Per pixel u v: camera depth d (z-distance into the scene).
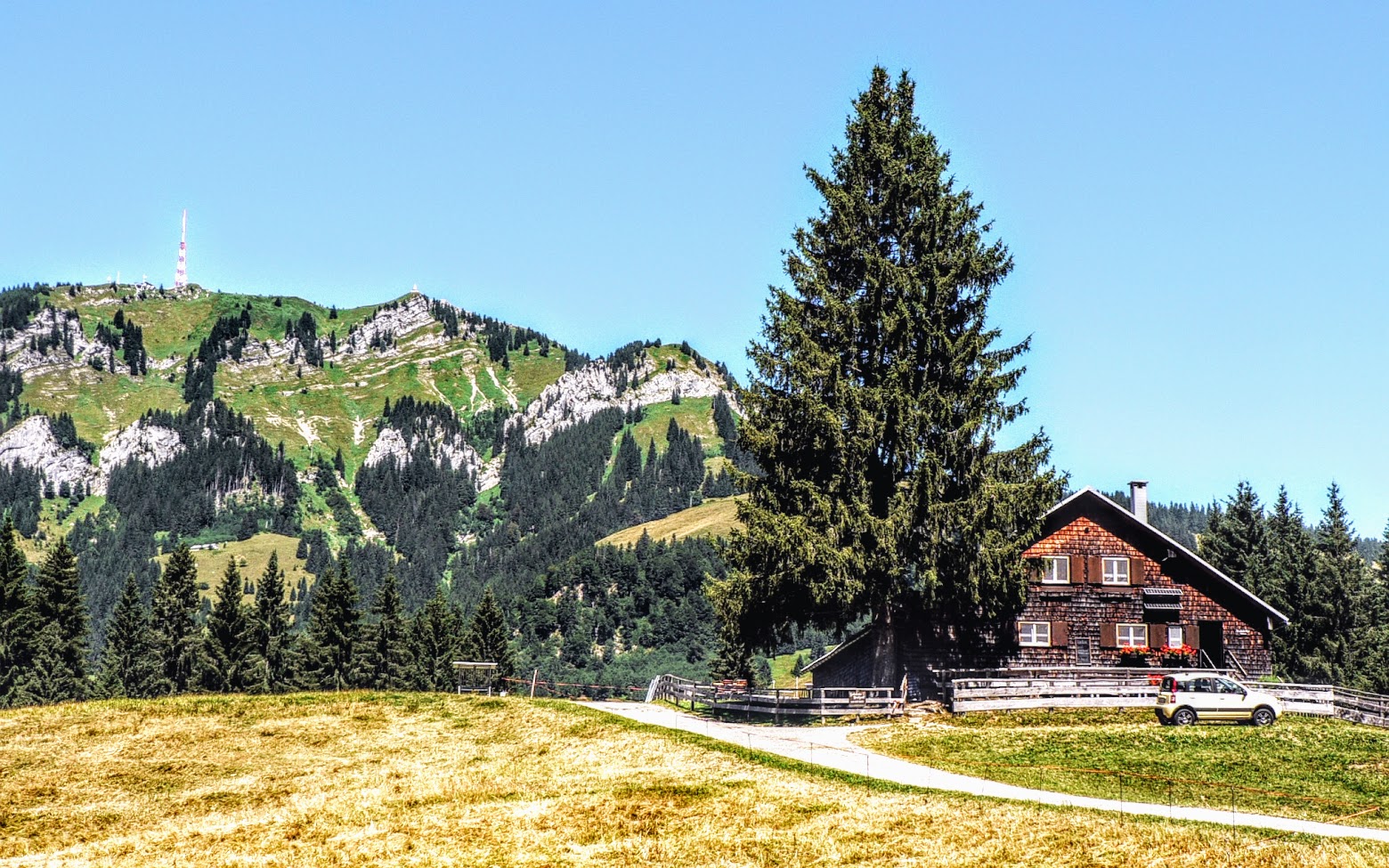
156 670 99.06
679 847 28.27
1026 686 51.22
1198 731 43.88
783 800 31.62
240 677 98.19
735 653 102.81
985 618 54.53
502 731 42.34
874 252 53.25
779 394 52.44
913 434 50.44
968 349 51.59
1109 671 54.78
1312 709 48.38
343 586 101.31
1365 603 88.38
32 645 90.44
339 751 40.28
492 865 27.30
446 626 103.56
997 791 32.91
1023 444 51.66
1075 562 58.75
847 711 49.00
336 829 30.52
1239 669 58.12
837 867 26.52
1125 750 40.75
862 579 49.28
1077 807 30.14
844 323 52.22
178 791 35.66
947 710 49.28
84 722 43.88
